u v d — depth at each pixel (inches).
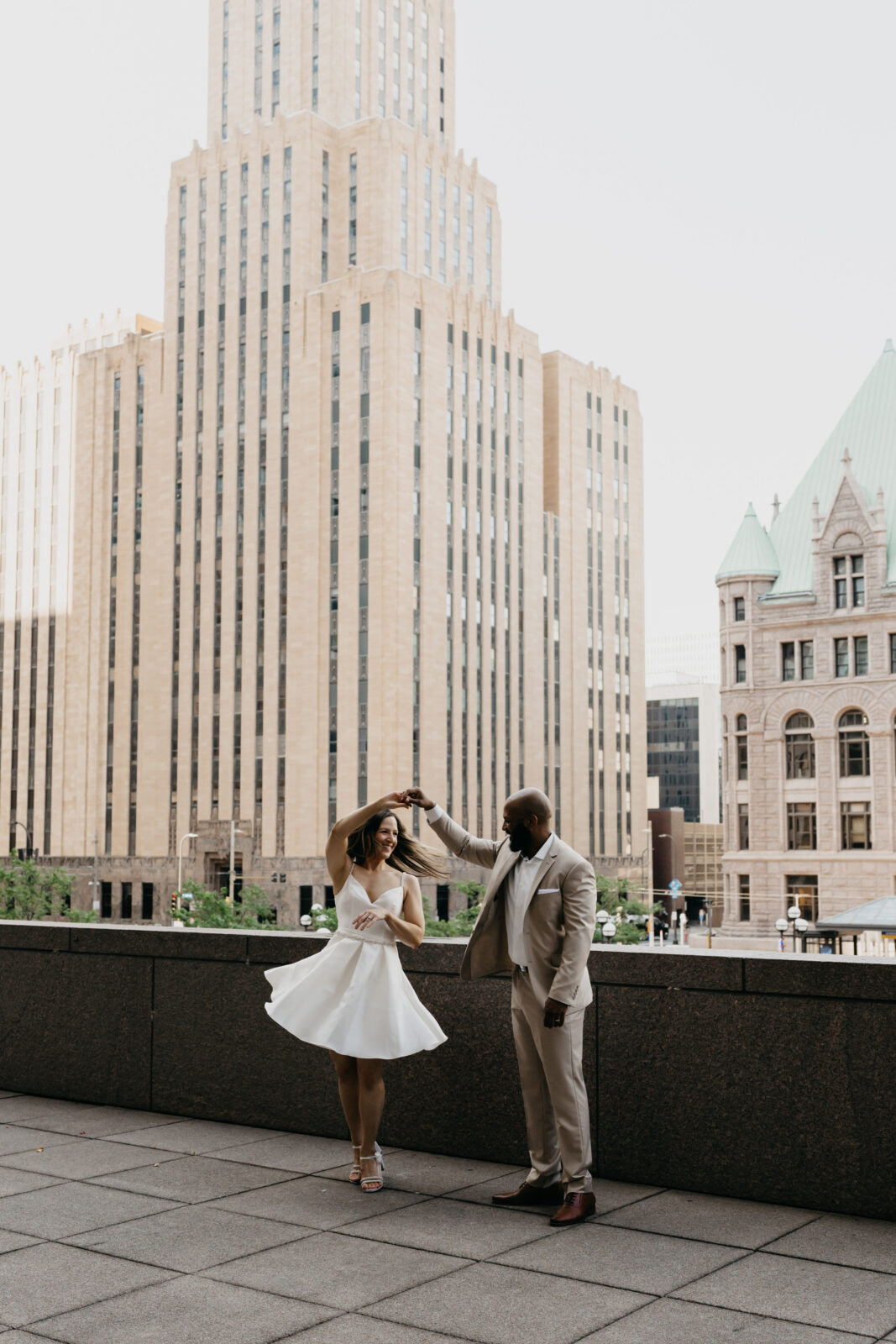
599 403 4680.1
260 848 3703.3
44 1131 364.8
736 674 3073.3
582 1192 276.1
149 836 3966.5
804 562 3038.9
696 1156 300.7
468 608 3870.6
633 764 4660.4
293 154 3976.4
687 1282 234.8
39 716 4333.2
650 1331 210.5
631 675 4702.3
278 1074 368.2
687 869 5310.0
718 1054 300.0
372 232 3978.8
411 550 3683.6
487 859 305.7
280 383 3868.1
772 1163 290.5
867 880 2842.0
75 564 4306.1
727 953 302.8
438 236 4200.3
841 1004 285.7
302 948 365.7
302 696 3671.3
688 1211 282.8
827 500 3070.9
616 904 3380.9
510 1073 327.0
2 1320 215.2
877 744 2861.7
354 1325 213.2
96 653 4197.8
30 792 4313.5
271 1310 219.8
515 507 4131.4
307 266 3909.9
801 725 2977.4
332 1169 319.6
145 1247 254.7
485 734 3890.3
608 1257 249.0
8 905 3415.4
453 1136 335.0
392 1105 346.3
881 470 3026.6
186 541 4025.6
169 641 4010.8
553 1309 220.7
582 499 4527.6
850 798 2891.2
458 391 3919.8
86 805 4143.7
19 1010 429.4
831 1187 282.5
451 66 4658.0
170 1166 322.3
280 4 4303.6
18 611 4461.1
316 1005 297.7
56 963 421.7
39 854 4239.7
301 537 3750.0
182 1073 387.5
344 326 3791.8
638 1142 309.0
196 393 4072.3
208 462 4005.9
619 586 4697.3
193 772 3887.8
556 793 4227.4
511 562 4094.5
